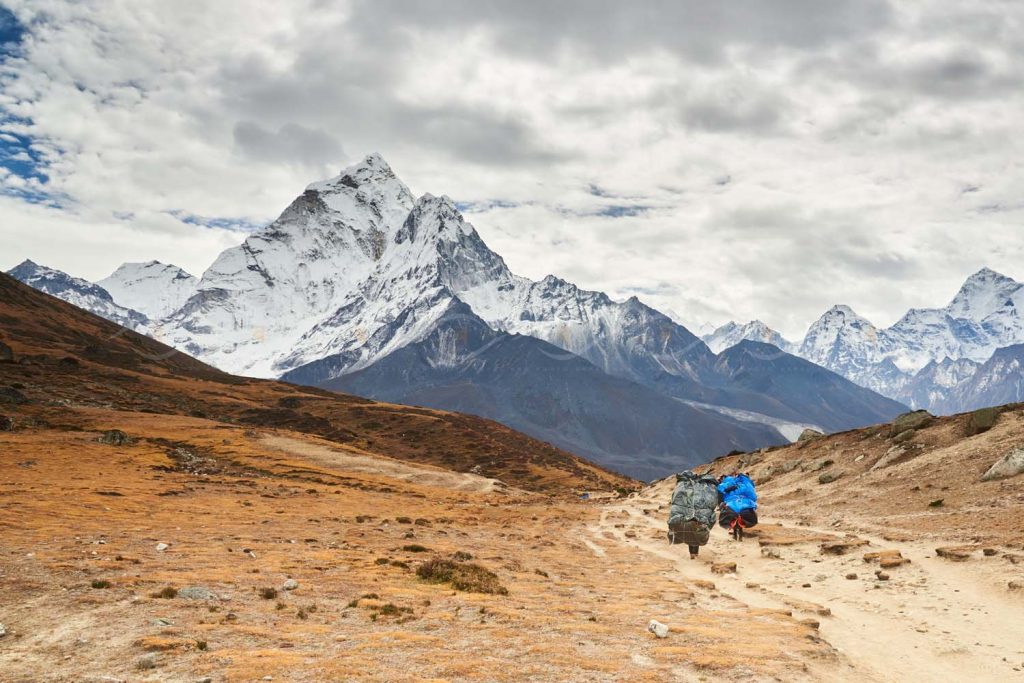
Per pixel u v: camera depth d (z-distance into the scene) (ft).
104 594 51.29
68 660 36.63
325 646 40.40
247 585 58.23
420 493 262.67
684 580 77.36
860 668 40.75
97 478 187.62
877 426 197.88
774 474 205.36
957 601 57.72
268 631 43.29
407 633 43.65
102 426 382.01
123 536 85.40
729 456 279.69
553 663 37.52
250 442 376.89
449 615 49.44
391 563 73.82
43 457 230.89
